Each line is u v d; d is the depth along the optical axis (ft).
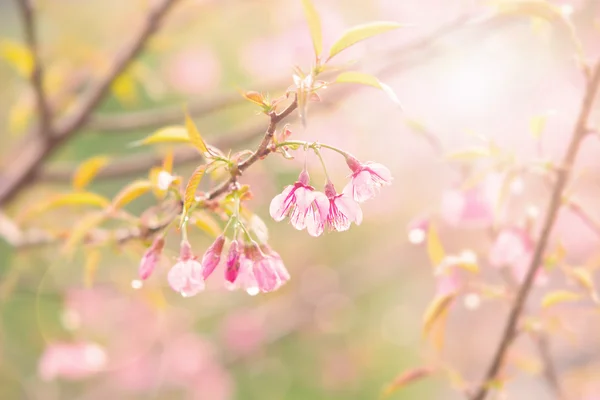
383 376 9.34
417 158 7.66
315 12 2.85
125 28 5.98
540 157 3.42
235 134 4.16
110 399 7.40
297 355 8.53
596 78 3.30
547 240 3.36
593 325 7.03
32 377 7.11
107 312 6.57
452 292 3.38
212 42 7.23
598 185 4.60
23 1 3.97
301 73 2.85
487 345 9.40
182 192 3.18
